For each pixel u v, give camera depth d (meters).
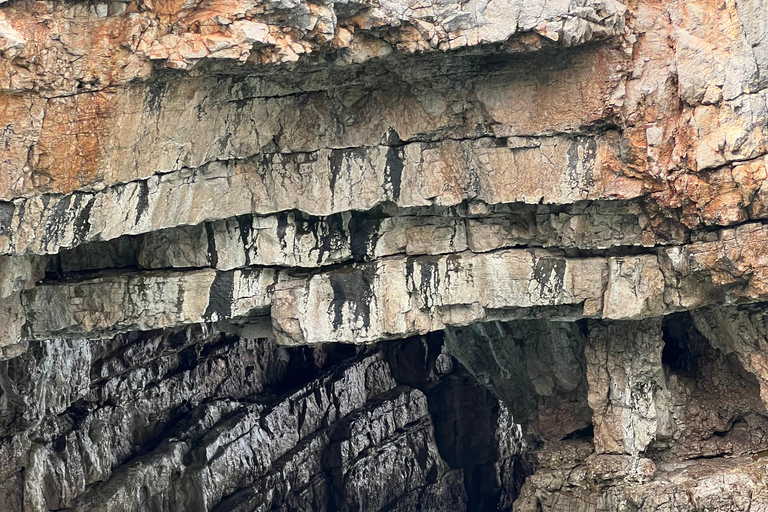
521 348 24.23
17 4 14.69
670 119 18.69
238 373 28.62
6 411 21.84
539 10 17.30
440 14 17.17
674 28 18.41
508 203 20.02
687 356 23.81
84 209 16.33
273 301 19.70
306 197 19.05
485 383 25.70
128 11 15.38
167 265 19.47
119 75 15.49
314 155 18.94
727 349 22.30
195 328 27.17
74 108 15.47
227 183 18.50
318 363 30.73
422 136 19.23
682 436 22.91
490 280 20.25
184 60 15.57
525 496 22.80
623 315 20.02
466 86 18.83
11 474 21.83
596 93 18.56
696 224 18.98
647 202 19.30
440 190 19.42
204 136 17.50
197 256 19.36
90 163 15.88
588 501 21.98
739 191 18.34
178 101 16.58
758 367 21.28
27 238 15.98
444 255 20.30
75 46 15.16
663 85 18.56
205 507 25.25
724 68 18.12
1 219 15.63
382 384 31.34
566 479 22.50
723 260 18.83
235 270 19.42
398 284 20.02
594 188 19.16
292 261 19.64
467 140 19.36
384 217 20.11
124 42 15.35
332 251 19.91
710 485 21.06
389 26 16.94
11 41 14.50
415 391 31.27
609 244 19.94
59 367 22.91
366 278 19.86
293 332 19.70
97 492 23.38
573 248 20.28
